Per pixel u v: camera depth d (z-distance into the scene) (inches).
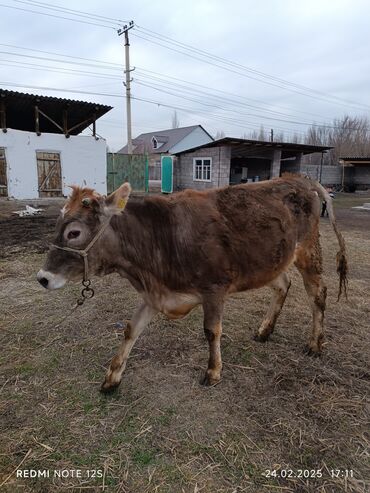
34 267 244.5
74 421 105.1
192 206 114.0
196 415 107.9
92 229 102.1
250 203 121.5
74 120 788.6
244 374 128.2
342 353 142.8
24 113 719.7
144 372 128.3
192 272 110.3
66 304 185.3
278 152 866.8
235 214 117.3
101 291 203.3
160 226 109.1
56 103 658.8
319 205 142.0
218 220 113.4
